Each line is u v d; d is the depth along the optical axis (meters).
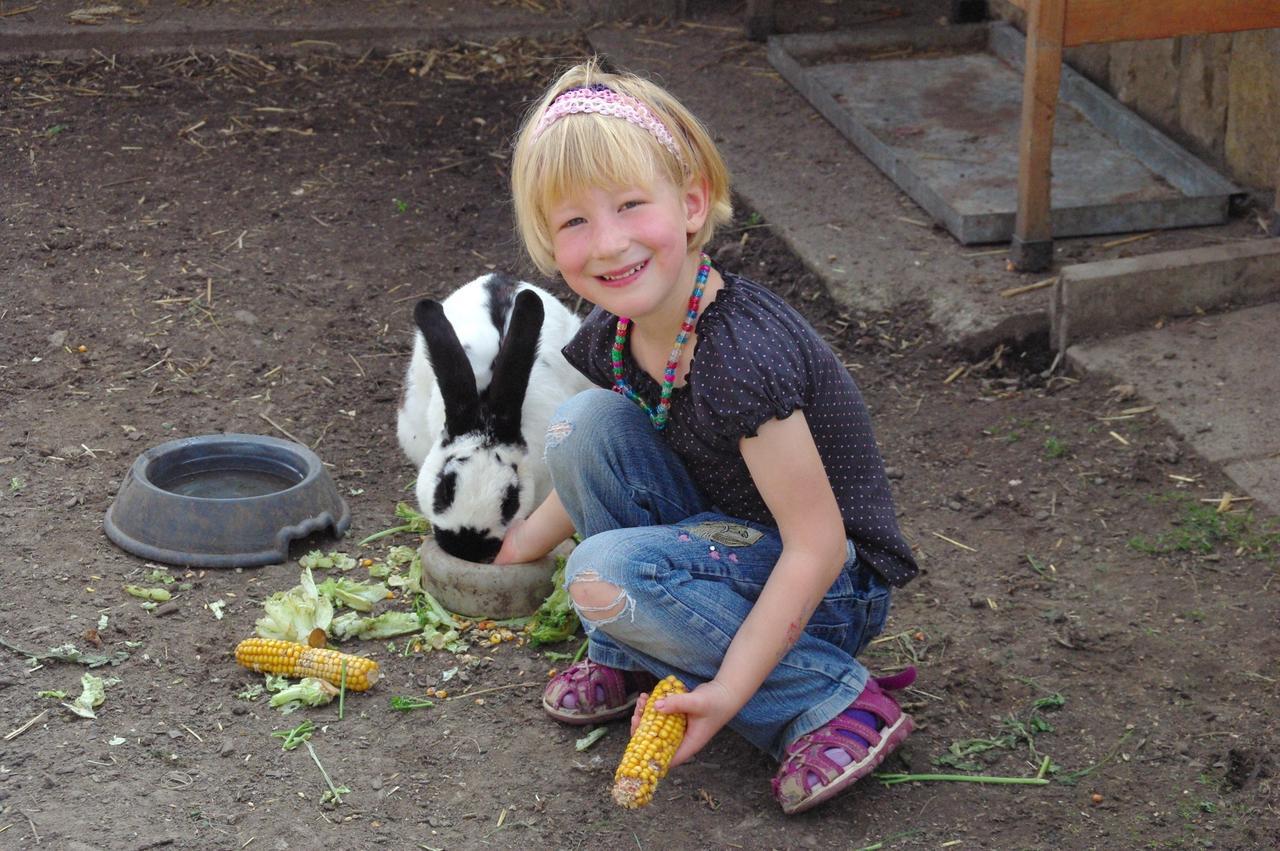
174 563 3.47
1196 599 3.37
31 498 3.76
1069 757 2.83
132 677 3.05
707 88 6.71
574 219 2.34
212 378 4.51
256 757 2.81
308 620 3.18
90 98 6.64
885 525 2.65
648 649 2.62
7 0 7.43
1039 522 3.75
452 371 3.33
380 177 6.03
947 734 2.90
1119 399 4.28
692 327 2.47
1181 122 5.61
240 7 7.51
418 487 3.36
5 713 2.91
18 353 4.57
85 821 2.60
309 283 5.17
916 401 4.44
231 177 5.94
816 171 5.83
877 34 6.88
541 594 3.29
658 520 2.78
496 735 2.90
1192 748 2.84
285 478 3.77
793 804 2.60
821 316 4.91
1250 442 3.98
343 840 2.58
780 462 2.40
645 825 2.63
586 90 2.38
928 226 5.32
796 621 2.43
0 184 5.77
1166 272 4.55
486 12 7.58
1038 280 4.85
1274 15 4.60
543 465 3.36
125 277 5.11
